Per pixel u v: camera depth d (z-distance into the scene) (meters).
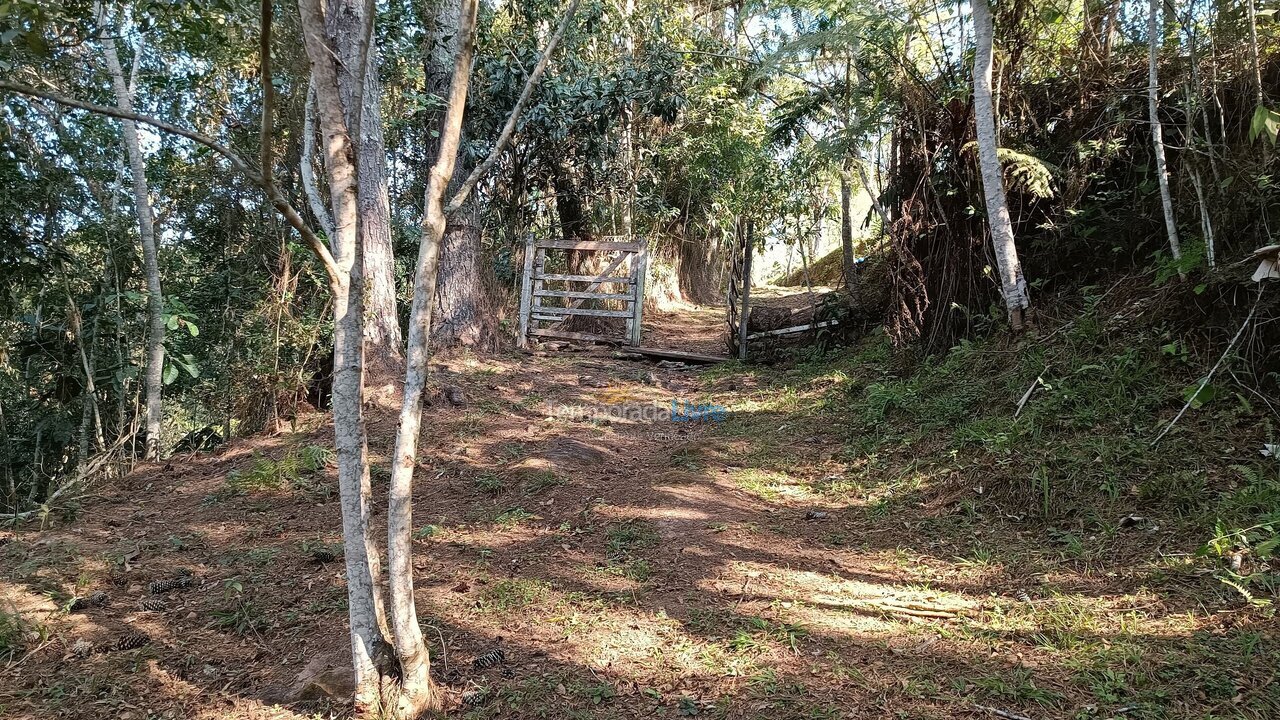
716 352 9.48
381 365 6.88
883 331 7.36
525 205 10.20
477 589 3.43
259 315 6.85
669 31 10.84
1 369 7.13
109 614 3.46
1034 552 3.43
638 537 3.93
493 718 2.50
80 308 6.86
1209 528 3.18
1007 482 3.95
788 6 8.21
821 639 2.87
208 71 7.47
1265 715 2.15
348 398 2.44
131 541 4.43
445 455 5.52
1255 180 4.16
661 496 4.47
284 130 7.18
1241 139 4.61
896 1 6.57
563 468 5.05
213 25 4.61
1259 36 4.63
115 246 7.30
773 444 5.54
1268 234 3.95
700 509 4.29
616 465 5.23
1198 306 4.25
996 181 5.33
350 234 2.39
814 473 4.90
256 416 6.85
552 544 3.92
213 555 4.15
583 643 2.93
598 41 10.79
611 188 10.87
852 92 7.78
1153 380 4.18
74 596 3.62
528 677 2.71
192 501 5.19
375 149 6.95
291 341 6.76
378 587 2.53
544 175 9.95
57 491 5.79
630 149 11.55
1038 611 2.92
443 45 8.29
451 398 6.87
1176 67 5.09
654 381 7.94
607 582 3.45
